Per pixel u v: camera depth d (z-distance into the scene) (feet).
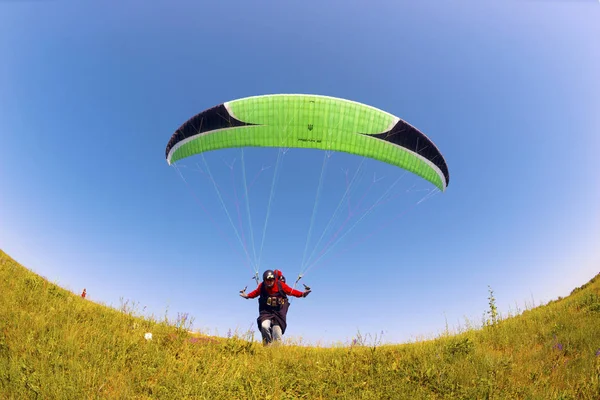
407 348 27.94
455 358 23.71
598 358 21.90
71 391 16.35
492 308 38.37
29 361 18.49
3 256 40.50
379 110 42.75
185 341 25.89
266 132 43.52
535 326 33.14
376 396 18.60
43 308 26.71
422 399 18.21
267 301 32.04
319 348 30.37
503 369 21.49
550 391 18.30
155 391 17.92
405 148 44.09
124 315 30.71
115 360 20.58
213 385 18.67
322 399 19.02
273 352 26.37
